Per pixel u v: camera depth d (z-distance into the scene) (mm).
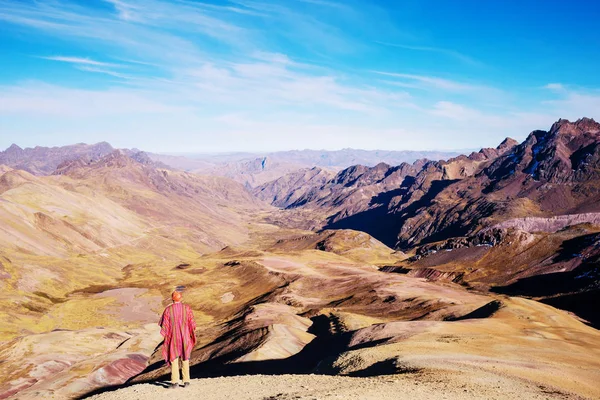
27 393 76062
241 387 15641
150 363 91875
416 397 15305
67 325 151125
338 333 78375
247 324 100000
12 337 129250
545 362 30766
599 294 133375
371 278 175500
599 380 26156
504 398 17828
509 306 64188
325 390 15266
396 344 36844
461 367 25906
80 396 75125
